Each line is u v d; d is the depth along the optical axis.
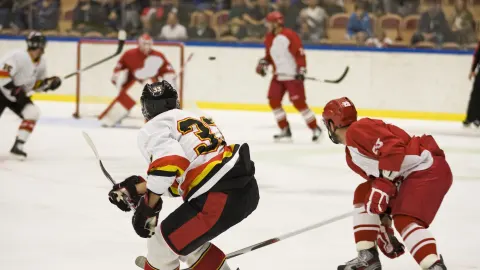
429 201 8.30
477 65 25.83
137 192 8.02
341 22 31.28
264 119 28.34
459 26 30.06
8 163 18.19
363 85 29.58
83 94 31.45
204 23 31.94
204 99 31.08
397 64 29.20
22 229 12.03
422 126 27.14
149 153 7.70
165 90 7.92
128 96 25.73
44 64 18.03
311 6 31.14
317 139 23.08
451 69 28.81
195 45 30.92
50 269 9.89
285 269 10.07
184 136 7.71
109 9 32.97
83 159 18.98
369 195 8.23
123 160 18.92
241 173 7.70
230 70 30.70
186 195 7.77
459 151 21.58
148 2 32.62
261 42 31.56
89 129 24.98
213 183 7.62
